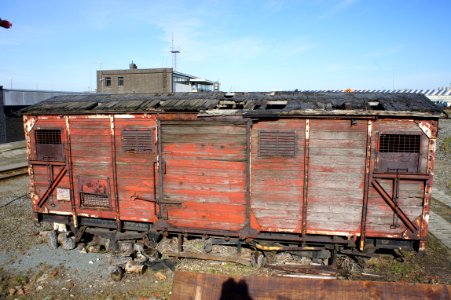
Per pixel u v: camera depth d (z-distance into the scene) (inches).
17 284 287.1
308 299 205.2
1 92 1096.2
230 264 312.7
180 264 315.6
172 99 332.2
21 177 690.2
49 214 361.4
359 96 306.2
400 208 273.3
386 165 271.6
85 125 327.3
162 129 304.5
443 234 394.9
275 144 283.7
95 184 331.0
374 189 275.0
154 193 314.7
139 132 311.9
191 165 301.3
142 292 274.7
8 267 317.1
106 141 323.3
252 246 313.0
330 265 299.9
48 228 406.0
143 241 331.3
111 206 330.3
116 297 268.1
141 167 315.9
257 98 322.7
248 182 289.6
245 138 287.0
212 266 310.5
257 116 278.8
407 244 283.9
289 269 298.7
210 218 302.8
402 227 275.9
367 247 286.7
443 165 780.6
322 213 284.2
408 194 272.4
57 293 275.3
